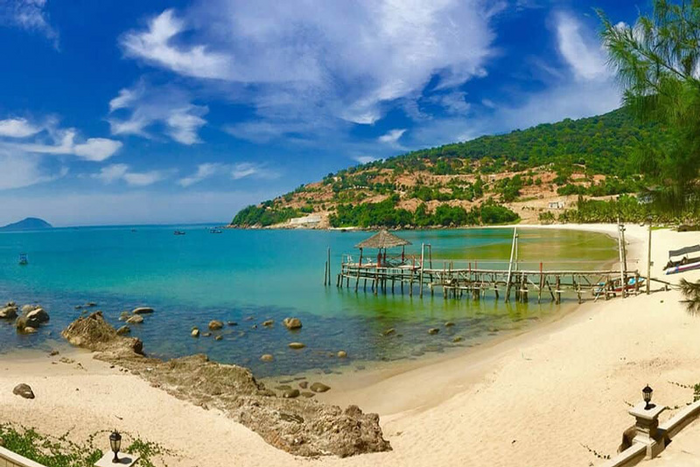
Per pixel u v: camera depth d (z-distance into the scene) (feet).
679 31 28.50
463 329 83.30
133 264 211.82
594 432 36.42
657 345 55.88
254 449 37.11
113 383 52.39
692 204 29.94
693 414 30.09
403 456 36.40
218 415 44.19
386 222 593.01
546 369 52.75
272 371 63.26
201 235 633.20
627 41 29.43
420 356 68.08
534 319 88.22
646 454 26.45
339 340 78.38
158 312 103.81
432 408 47.11
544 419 40.06
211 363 59.72
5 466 25.36
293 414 43.88
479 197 625.00
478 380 53.62
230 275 167.63
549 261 171.22
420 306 106.32
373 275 126.52
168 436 38.75
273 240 443.32
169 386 52.37
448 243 301.84
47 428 37.58
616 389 44.27
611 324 69.10
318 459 35.63
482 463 33.83
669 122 29.37
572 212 457.68
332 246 334.65
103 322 79.46
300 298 120.26
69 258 252.42
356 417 41.96
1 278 163.43
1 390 46.44
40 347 73.87
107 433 38.01
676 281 99.81
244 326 89.92
